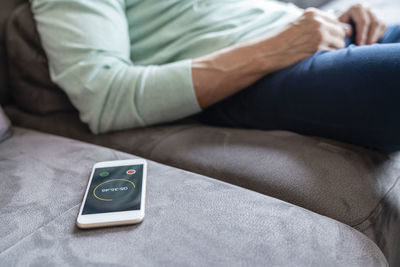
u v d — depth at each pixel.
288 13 0.71
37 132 0.57
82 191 0.38
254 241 0.29
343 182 0.39
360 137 0.45
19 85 0.65
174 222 0.32
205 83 0.53
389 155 0.46
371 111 0.41
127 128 0.57
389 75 0.39
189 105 0.54
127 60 0.59
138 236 0.30
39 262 0.28
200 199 0.35
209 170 0.45
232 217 0.32
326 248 0.29
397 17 0.97
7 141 0.52
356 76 0.42
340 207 0.37
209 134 0.53
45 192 0.38
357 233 0.32
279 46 0.53
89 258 0.28
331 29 0.55
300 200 0.38
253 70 0.53
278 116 0.52
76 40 0.53
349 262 0.28
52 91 0.64
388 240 0.38
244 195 0.36
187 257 0.28
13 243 0.30
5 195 0.37
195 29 0.65
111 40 0.56
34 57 0.62
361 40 0.63
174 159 0.48
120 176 0.40
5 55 0.66
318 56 0.49
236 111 0.58
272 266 0.27
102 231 0.31
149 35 0.67
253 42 0.55
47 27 0.55
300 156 0.43
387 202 0.38
